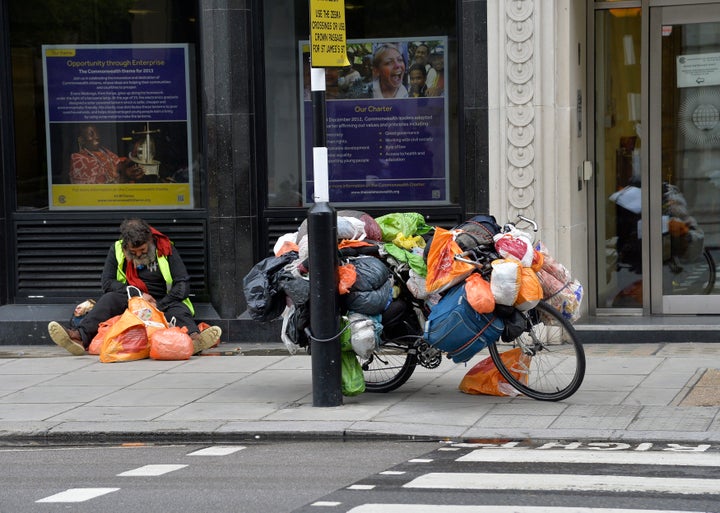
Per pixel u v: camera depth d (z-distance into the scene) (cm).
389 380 1214
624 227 1580
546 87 1436
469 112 1471
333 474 891
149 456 1000
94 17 1587
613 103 1574
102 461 984
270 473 903
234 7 1520
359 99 1539
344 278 1127
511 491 810
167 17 1577
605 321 1517
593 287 1582
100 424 1109
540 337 1139
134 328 1450
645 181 1564
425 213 1527
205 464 951
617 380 1235
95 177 1600
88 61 1592
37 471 945
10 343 1588
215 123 1532
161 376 1348
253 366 1399
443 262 1116
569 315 1172
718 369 1277
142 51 1584
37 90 1602
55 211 1603
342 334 1147
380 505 775
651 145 1559
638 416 1064
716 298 1554
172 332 1450
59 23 1594
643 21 1545
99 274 1600
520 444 998
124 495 837
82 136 1602
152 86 1587
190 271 1578
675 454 931
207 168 1552
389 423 1067
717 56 1530
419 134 1530
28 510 803
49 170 1609
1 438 1091
